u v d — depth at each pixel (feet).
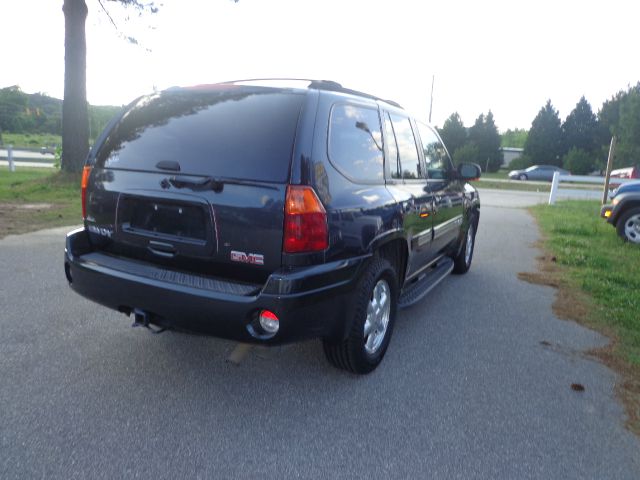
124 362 12.23
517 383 12.18
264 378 11.82
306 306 9.52
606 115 186.91
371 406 10.82
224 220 9.82
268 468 8.66
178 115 10.91
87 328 14.05
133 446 9.05
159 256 10.73
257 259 9.68
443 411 10.75
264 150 9.74
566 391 11.89
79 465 8.46
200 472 8.46
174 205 10.38
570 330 15.90
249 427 9.82
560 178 56.59
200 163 10.17
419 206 14.14
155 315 10.37
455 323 16.24
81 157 45.88
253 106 10.30
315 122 10.03
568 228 34.86
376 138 12.49
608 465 9.20
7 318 14.42
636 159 150.10
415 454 9.24
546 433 10.11
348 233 10.41
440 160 17.88
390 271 12.28
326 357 11.97
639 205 30.04
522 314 17.30
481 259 26.03
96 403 10.39
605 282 21.15
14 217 29.89
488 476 8.74
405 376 12.30
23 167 68.80
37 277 18.19
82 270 11.09
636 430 10.38
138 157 10.98
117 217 11.18
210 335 9.93
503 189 91.71
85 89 45.34
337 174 10.46
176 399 10.71
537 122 192.03
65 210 33.01
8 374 11.34
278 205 9.44
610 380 12.55
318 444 9.39
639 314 17.20
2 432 9.23
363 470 8.73
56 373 11.51
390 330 12.86
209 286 9.84
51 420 9.70
